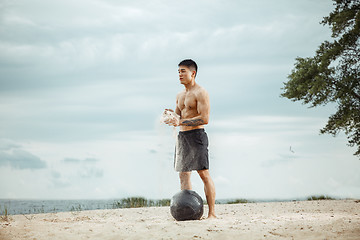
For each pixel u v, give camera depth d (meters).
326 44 15.88
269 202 11.15
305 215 7.46
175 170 7.11
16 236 5.27
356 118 14.70
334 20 15.01
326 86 15.11
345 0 15.23
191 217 6.39
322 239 4.65
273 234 5.02
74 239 5.07
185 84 7.18
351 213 7.89
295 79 16.05
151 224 6.05
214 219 6.61
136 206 12.18
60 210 12.80
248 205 10.38
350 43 14.75
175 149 7.20
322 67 15.23
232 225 5.69
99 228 5.81
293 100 16.09
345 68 15.07
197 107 6.99
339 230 5.13
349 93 14.70
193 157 6.87
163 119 6.78
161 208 10.05
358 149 14.81
